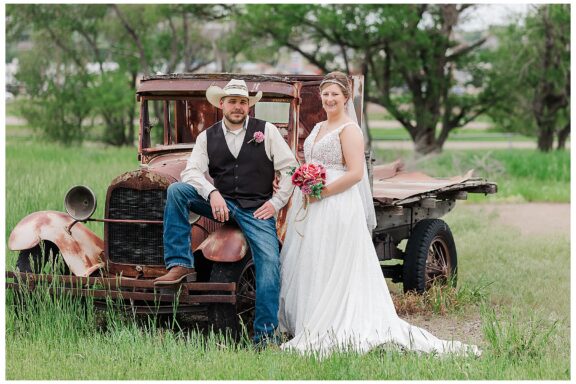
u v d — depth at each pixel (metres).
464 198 9.85
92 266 7.36
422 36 28.31
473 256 11.23
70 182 14.84
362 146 7.14
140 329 6.89
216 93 7.14
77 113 34.91
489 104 31.53
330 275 7.04
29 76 35.81
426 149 30.44
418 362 6.23
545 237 13.05
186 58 33.19
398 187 9.28
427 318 8.21
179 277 6.72
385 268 9.22
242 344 6.89
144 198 7.21
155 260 7.24
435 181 10.05
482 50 31.19
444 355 6.50
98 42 38.72
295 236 7.28
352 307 6.94
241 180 6.96
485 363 6.27
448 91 31.78
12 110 40.25
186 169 6.95
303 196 7.21
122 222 7.20
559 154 28.78
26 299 7.30
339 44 29.78
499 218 15.54
